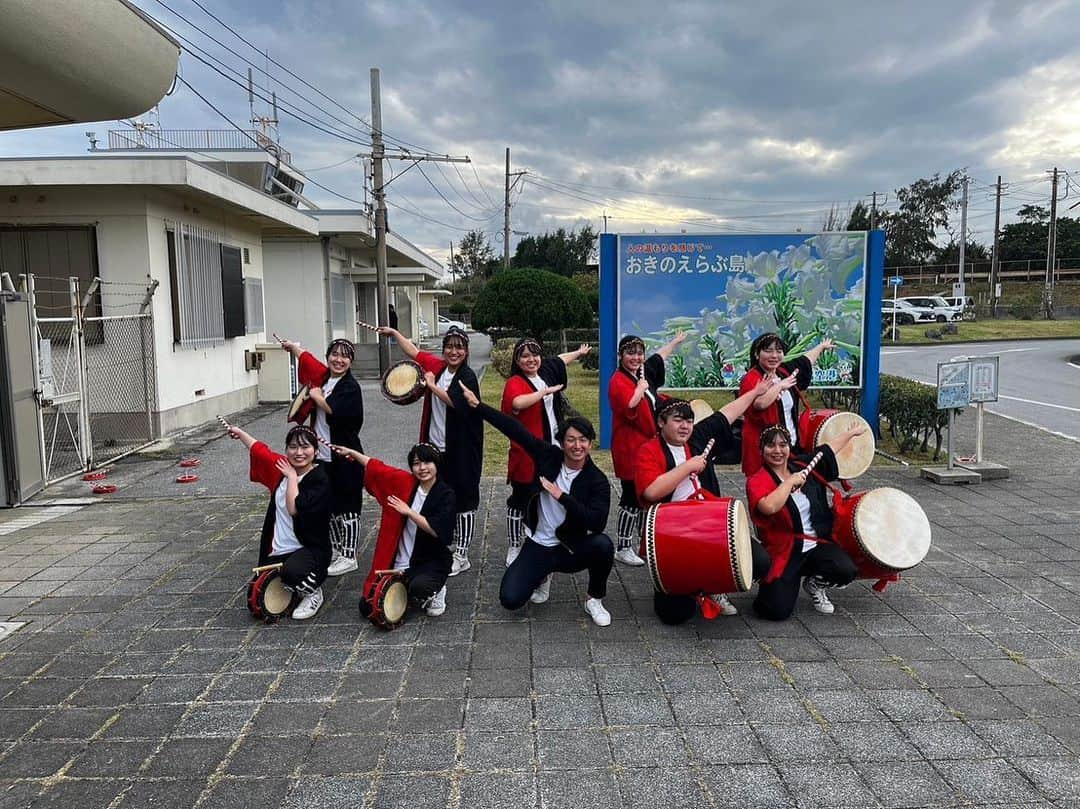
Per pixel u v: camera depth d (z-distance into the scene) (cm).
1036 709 341
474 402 449
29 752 313
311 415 528
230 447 973
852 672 376
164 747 316
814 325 902
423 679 372
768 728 327
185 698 355
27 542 592
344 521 519
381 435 1065
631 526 535
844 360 906
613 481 791
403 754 310
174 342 1062
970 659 390
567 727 329
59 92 485
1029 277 5419
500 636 421
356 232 1753
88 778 296
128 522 645
